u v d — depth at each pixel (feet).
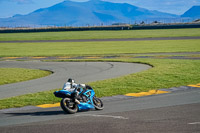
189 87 112.16
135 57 261.85
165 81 125.39
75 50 356.79
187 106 80.28
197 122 62.80
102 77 148.66
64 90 74.23
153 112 73.61
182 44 393.29
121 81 127.54
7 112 80.74
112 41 490.08
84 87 76.28
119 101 91.09
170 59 224.94
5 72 184.85
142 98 94.84
